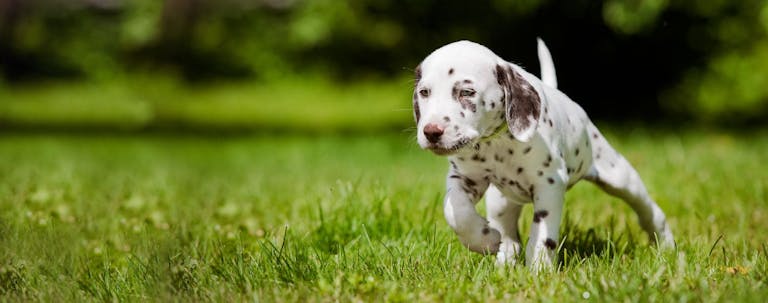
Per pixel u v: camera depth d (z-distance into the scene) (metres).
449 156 4.70
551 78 5.66
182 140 17.52
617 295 4.15
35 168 10.77
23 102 24.50
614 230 6.25
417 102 4.54
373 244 5.53
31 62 27.41
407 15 17.62
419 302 4.25
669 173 9.38
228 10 28.31
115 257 5.49
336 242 5.80
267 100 25.88
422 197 7.41
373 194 6.42
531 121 4.55
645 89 18.00
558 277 4.53
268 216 6.99
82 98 25.08
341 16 24.11
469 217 4.73
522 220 6.68
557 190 4.77
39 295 4.55
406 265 4.83
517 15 16.12
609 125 16.94
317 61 27.78
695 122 17.81
